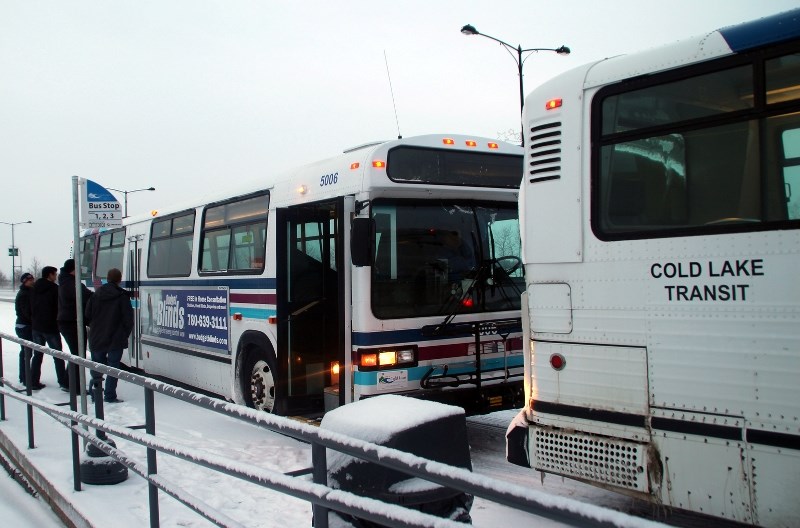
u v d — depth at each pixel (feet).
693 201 12.72
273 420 9.66
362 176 21.85
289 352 25.12
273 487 9.77
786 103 11.73
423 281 22.63
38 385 35.91
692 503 12.29
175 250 35.22
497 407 22.81
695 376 12.32
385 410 11.46
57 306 35.60
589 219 14.08
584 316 14.06
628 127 13.78
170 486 12.91
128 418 28.12
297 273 25.55
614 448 13.43
